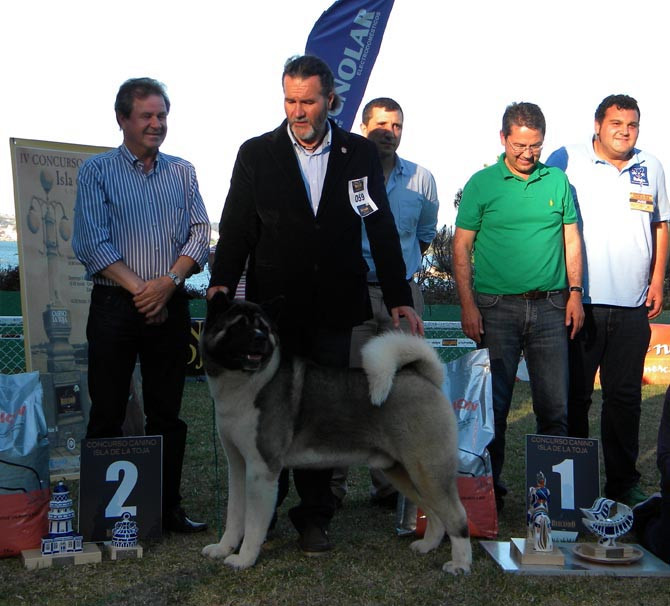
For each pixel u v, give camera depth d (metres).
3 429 3.71
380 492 4.80
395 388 3.58
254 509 3.58
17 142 5.30
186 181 4.23
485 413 4.23
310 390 3.62
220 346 3.48
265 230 3.84
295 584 3.39
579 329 4.52
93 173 3.93
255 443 3.54
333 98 3.81
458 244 4.62
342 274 3.85
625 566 3.65
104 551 3.79
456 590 3.34
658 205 4.86
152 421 4.22
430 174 5.24
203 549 3.79
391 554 3.85
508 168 4.48
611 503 3.80
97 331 3.96
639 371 4.70
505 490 4.73
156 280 3.94
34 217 5.38
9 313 10.78
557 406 4.47
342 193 3.82
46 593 3.24
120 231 3.99
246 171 3.86
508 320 4.47
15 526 3.67
